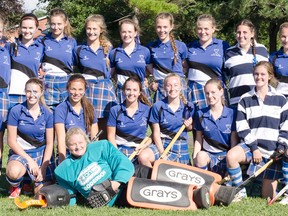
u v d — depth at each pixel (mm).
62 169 6465
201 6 23859
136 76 8281
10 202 6695
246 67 8008
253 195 7359
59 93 8211
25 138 7227
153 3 21859
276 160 7098
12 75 8000
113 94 8281
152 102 8516
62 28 8227
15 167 6961
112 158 6430
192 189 6375
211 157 7324
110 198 6258
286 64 7938
